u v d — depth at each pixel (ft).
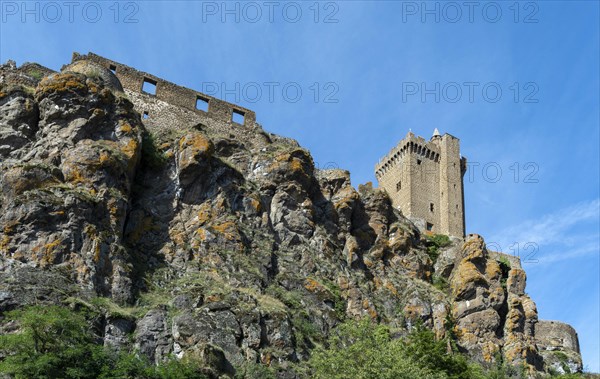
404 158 319.88
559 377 223.30
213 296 166.40
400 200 313.73
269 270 191.72
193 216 193.98
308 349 169.78
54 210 163.02
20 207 161.17
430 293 228.22
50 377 125.49
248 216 203.51
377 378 143.74
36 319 131.13
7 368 124.77
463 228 311.27
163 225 190.49
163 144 207.31
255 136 247.91
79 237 162.61
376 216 241.76
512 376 212.23
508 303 245.24
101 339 146.61
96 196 171.94
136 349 148.25
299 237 210.18
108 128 189.47
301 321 178.40
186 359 145.59
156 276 174.60
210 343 150.92
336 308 194.80
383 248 234.38
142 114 235.81
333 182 238.68
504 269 263.29
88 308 149.07
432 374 157.79
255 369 151.02
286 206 213.66
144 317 155.53
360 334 155.94
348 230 227.61
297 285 191.42
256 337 160.35
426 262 246.88
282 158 222.28
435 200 313.94
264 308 169.89
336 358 147.43
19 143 182.50
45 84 190.80
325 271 204.85
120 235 171.63
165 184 198.08
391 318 209.46
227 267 182.91
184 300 163.63
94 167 176.24
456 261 253.85
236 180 209.46
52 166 173.17
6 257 154.30
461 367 174.50
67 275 155.63
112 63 239.91
